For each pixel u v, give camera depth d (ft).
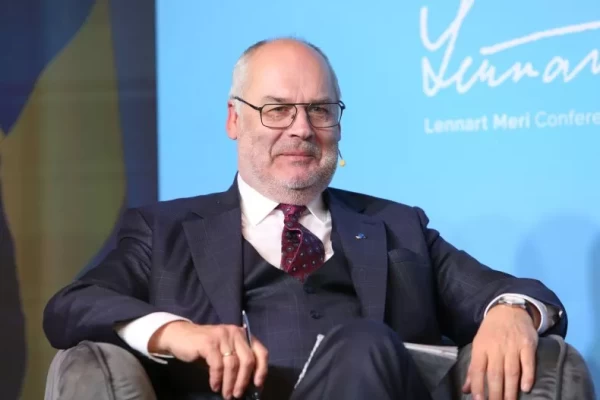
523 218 16.76
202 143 17.61
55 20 18.31
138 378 10.71
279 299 12.98
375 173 17.17
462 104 16.93
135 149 18.13
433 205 17.03
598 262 16.52
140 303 11.70
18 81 18.39
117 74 18.15
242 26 17.48
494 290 12.82
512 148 16.79
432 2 16.98
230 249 13.23
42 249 18.37
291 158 13.55
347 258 13.53
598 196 16.52
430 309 13.35
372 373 10.14
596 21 16.51
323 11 17.28
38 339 18.38
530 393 10.45
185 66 17.66
